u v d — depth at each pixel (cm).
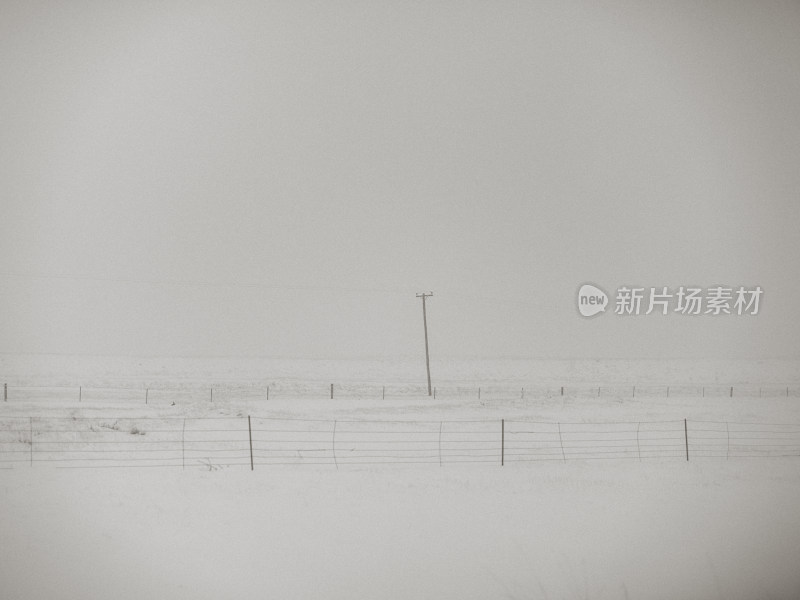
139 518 1516
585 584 1132
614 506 1680
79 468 2014
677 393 5159
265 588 1120
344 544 1357
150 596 1080
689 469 2197
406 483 1931
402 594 1095
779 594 1087
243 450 2392
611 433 2998
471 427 3114
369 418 3341
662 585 1127
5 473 1911
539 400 4416
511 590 1110
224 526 1471
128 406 3406
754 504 1708
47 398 3619
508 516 1577
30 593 1077
